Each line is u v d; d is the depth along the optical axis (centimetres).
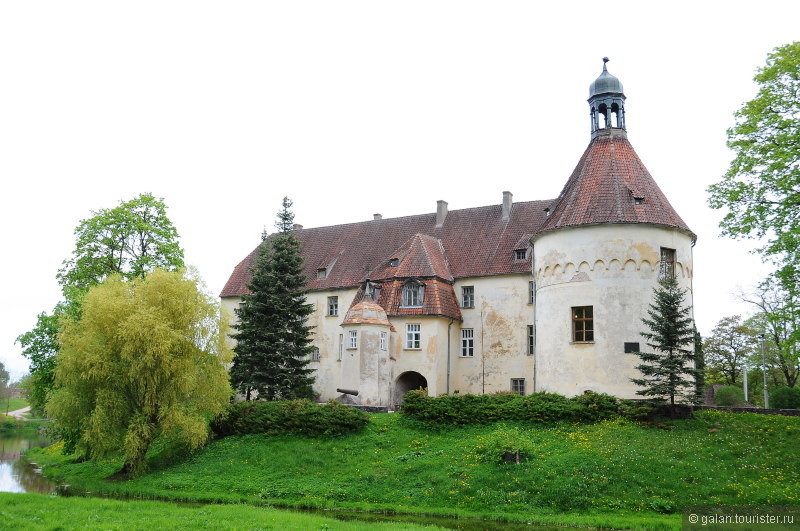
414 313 4581
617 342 3547
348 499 2833
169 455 3638
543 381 3834
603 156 3994
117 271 4988
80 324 3488
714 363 6259
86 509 2338
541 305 3912
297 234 6128
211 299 3709
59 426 3503
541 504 2558
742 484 2498
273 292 4572
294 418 3638
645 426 3127
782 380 6216
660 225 3669
